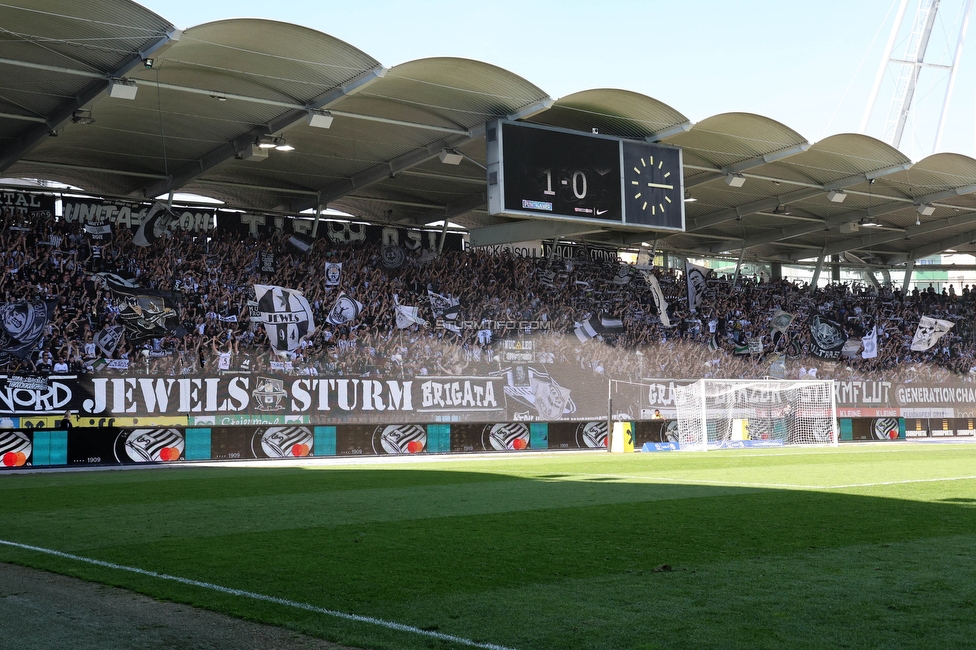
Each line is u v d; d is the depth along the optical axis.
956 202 40.31
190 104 25.97
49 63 22.67
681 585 7.69
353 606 6.95
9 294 28.39
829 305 45.66
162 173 31.69
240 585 7.79
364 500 14.98
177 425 28.28
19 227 29.34
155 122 27.20
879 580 7.85
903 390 45.72
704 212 40.78
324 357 32.88
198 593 7.44
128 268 30.72
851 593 7.32
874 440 41.28
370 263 35.59
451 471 22.00
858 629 6.18
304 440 30.17
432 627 6.29
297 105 25.62
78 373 28.36
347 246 35.34
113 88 22.66
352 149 30.48
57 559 9.20
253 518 12.62
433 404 34.38
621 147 30.53
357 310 34.12
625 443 33.97
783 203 38.34
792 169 34.94
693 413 37.56
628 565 8.68
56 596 7.40
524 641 5.92
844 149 32.78
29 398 27.45
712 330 42.28
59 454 25.78
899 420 42.16
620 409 38.75
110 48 22.02
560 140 29.34
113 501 15.19
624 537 10.51
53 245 29.78
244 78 24.36
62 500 15.42
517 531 11.08
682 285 42.31
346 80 24.69
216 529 11.48
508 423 34.41
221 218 33.38
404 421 32.50
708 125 30.31
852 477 18.97
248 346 31.64
